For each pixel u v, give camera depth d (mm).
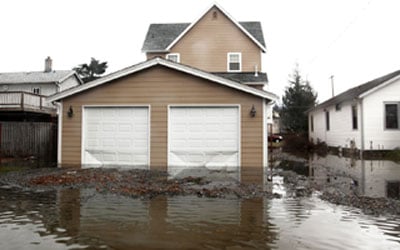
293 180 8031
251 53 17953
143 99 11141
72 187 7016
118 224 4352
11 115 20641
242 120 10812
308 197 6059
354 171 9820
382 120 15094
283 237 3830
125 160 11148
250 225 4309
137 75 11188
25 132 14312
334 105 19516
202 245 3574
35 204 5500
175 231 4059
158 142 11023
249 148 10750
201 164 10898
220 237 3836
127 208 5227
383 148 15039
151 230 4102
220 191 6594
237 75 17250
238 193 6406
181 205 5430
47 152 14078
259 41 17984
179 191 6586
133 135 11156
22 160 13141
